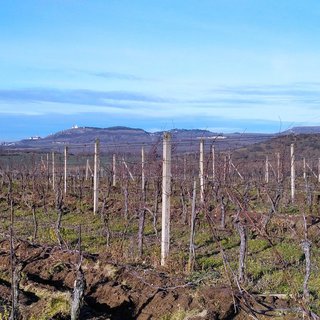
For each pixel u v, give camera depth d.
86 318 9.44
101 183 31.48
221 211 17.59
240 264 11.73
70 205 24.72
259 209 18.36
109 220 20.83
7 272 11.85
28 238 16.98
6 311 9.48
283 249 14.88
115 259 13.31
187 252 15.20
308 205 21.31
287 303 9.48
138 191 21.84
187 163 22.86
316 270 12.76
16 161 32.78
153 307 10.05
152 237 17.84
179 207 22.00
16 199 25.97
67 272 12.09
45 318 9.30
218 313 9.29
